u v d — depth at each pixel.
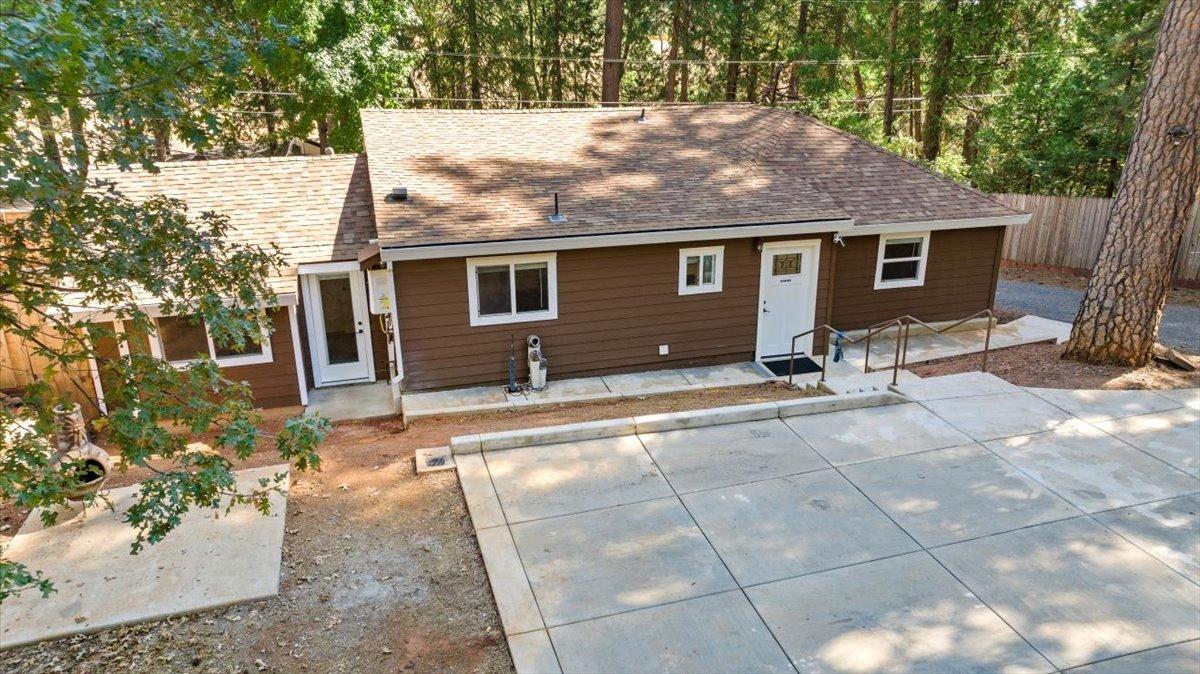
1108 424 8.07
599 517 6.45
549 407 10.79
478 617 5.21
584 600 5.34
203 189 12.77
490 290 11.24
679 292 12.02
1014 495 6.69
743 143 14.59
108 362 4.96
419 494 6.97
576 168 13.01
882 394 8.91
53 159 4.34
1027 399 8.84
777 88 31.62
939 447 7.68
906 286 13.73
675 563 5.77
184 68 4.29
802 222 11.80
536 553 5.92
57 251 4.53
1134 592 5.34
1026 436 7.86
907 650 4.80
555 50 30.52
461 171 12.46
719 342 12.52
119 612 5.20
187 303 5.16
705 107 16.08
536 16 31.39
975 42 23.56
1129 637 4.88
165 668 4.70
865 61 26.98
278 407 11.48
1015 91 22.94
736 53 29.11
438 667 4.71
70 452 6.53
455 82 30.33
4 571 3.51
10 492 4.00
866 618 5.12
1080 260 18.73
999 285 17.91
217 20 4.61
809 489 6.88
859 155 14.83
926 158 25.38
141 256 4.78
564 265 11.35
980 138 24.41
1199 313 14.18
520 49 29.98
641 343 12.14
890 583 5.49
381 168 12.23
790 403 8.65
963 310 14.21
